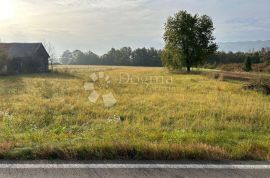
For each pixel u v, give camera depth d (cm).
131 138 652
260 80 2311
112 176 441
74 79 3406
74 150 521
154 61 12462
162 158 518
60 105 1337
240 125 927
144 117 1115
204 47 5972
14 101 1488
